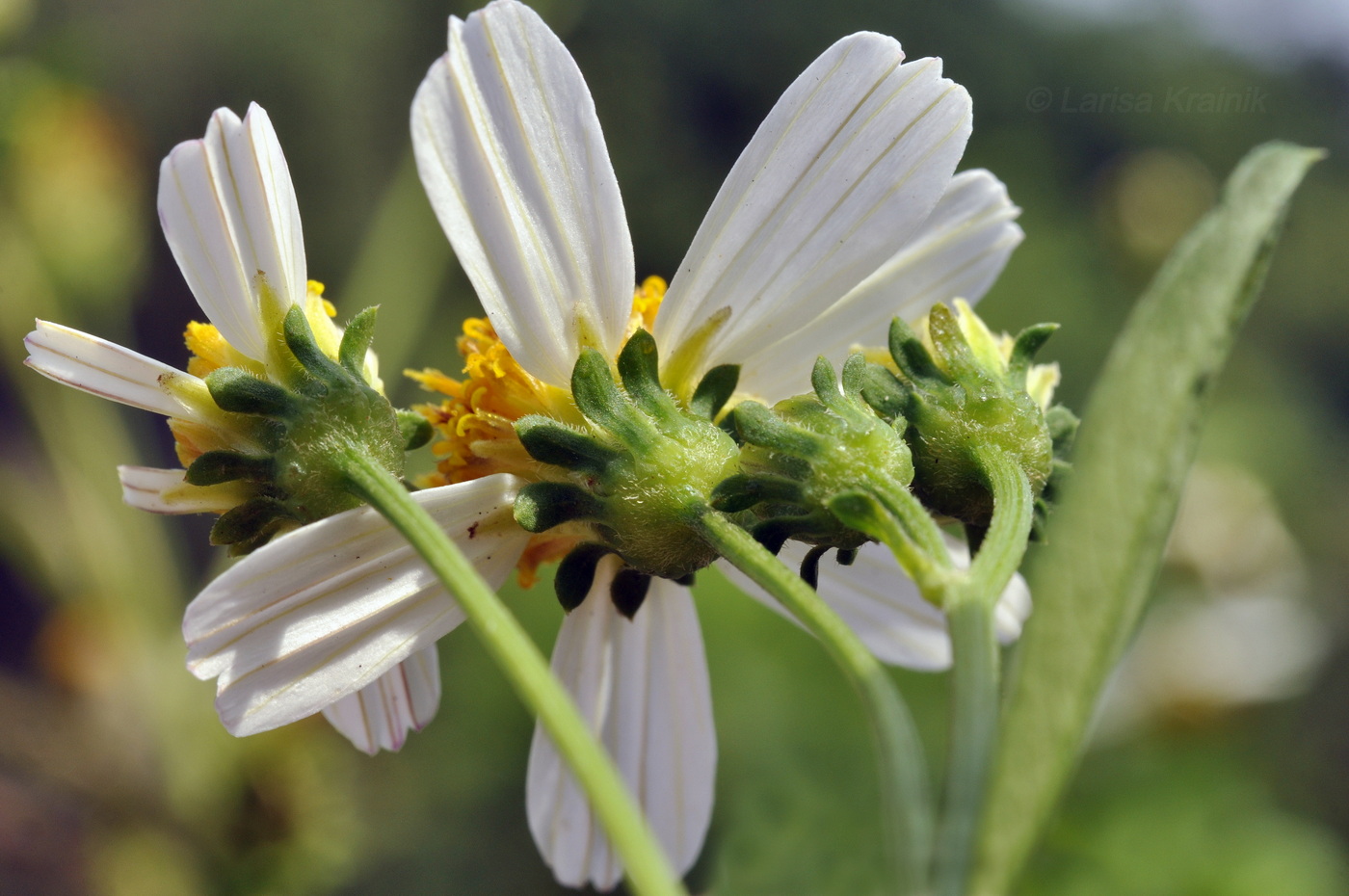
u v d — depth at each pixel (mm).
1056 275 463
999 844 87
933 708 224
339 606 94
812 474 93
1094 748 210
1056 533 93
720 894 110
